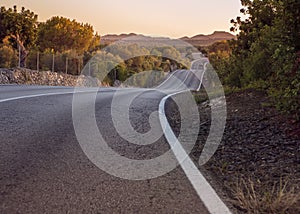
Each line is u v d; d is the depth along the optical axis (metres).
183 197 3.75
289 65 6.73
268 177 4.66
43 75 28.05
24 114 8.74
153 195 3.78
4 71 23.64
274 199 3.73
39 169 4.49
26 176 4.20
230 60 16.19
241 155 5.82
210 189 4.06
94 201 3.53
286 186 4.25
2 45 36.12
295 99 6.72
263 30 10.98
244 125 7.92
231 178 4.64
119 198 3.64
